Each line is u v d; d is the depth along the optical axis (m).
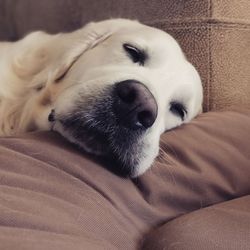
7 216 0.71
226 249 0.85
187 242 0.88
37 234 0.70
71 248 0.69
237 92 1.65
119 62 1.25
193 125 1.29
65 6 2.01
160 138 1.21
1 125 1.34
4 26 2.26
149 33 1.33
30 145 0.96
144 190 1.04
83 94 1.06
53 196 0.83
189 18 1.62
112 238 0.86
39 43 1.44
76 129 1.04
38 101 1.27
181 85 1.32
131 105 1.03
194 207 1.09
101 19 1.87
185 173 1.09
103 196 0.93
